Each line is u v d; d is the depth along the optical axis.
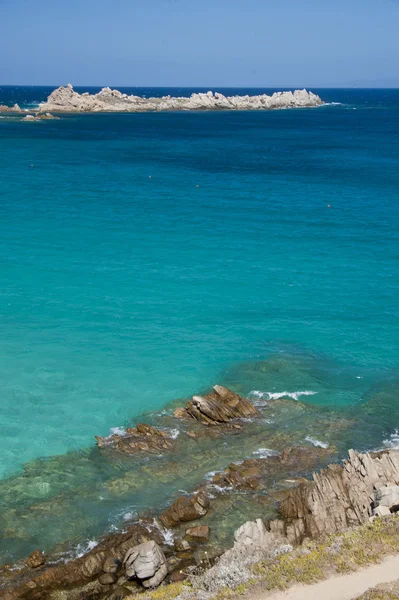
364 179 100.69
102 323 41.53
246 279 50.75
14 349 37.34
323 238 63.62
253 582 18.44
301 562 19.11
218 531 22.47
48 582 19.86
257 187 92.19
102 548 21.53
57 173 100.38
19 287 47.53
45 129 179.12
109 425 29.75
